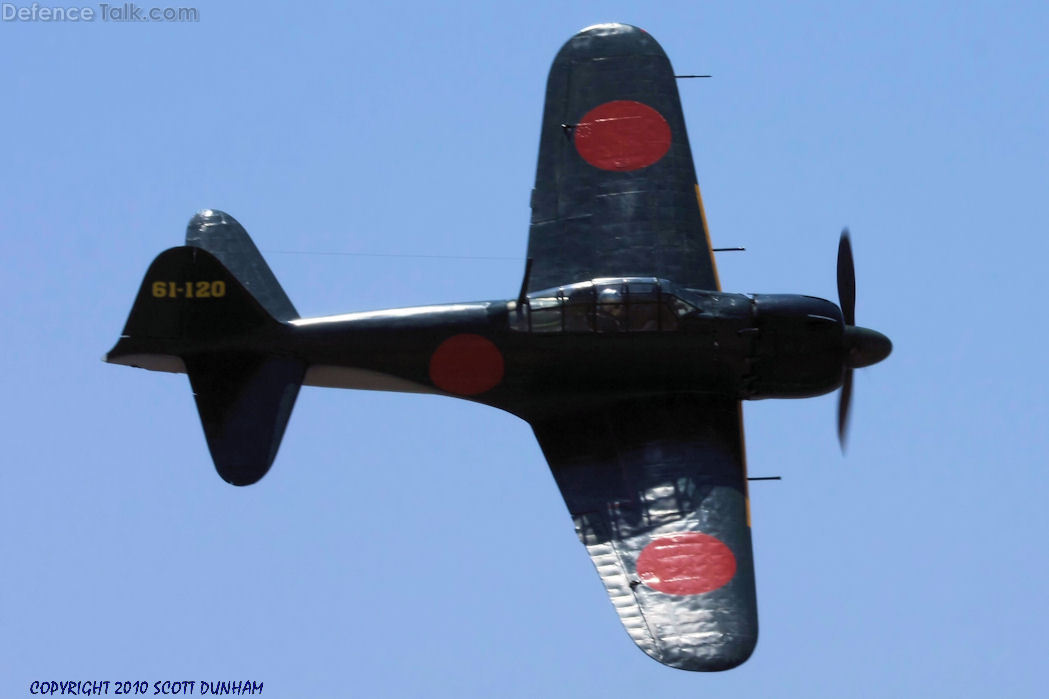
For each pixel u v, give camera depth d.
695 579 78.12
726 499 80.88
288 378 82.69
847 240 87.19
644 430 83.19
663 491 81.12
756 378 84.31
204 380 82.50
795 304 84.19
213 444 81.75
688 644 76.00
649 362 83.19
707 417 83.75
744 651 75.75
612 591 78.50
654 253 85.62
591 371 83.38
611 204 86.88
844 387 86.88
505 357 83.25
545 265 85.88
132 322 82.19
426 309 83.69
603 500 81.50
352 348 83.12
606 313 82.38
